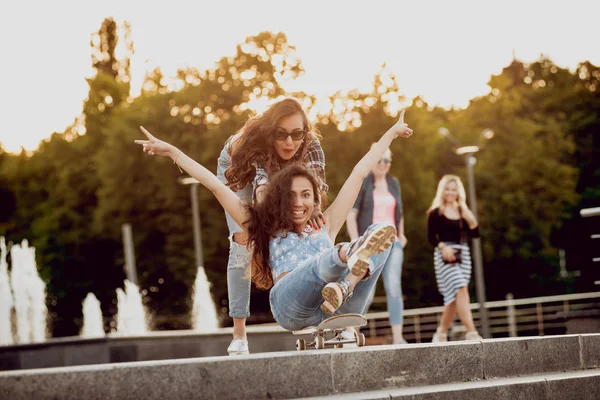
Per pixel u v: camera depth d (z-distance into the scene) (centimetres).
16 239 5862
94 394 416
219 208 4784
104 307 5256
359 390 499
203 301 2630
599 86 6581
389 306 1045
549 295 5312
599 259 1198
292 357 473
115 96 6209
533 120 6300
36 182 5906
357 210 1045
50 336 4838
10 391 399
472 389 521
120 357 1372
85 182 5462
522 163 5431
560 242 5900
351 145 4784
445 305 1111
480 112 5991
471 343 562
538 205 5356
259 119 603
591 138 6147
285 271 566
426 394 498
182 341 1341
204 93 4850
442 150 5725
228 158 632
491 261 5341
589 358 639
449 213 1105
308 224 583
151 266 4891
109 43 7194
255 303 4806
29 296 2378
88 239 5284
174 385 435
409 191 4869
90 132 5744
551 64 6988
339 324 537
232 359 455
